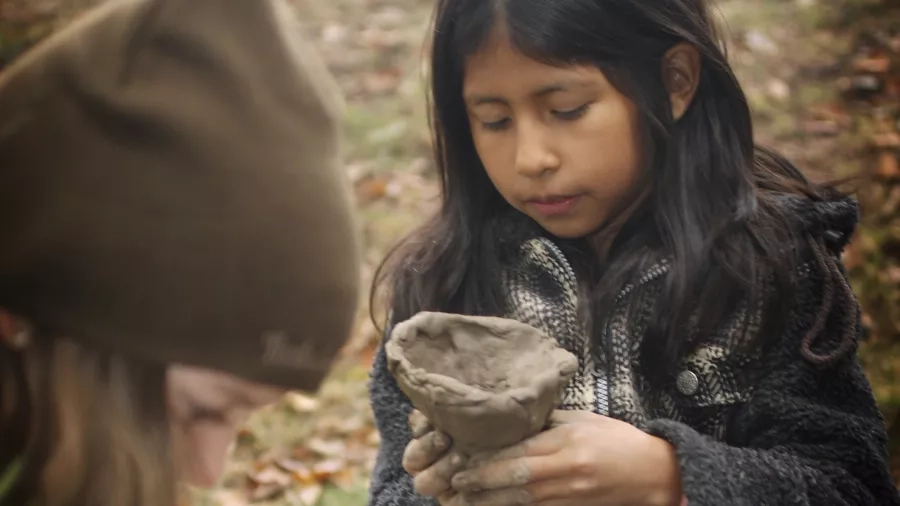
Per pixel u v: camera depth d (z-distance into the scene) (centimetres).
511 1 137
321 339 92
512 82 139
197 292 85
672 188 151
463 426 117
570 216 146
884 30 504
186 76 86
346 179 96
